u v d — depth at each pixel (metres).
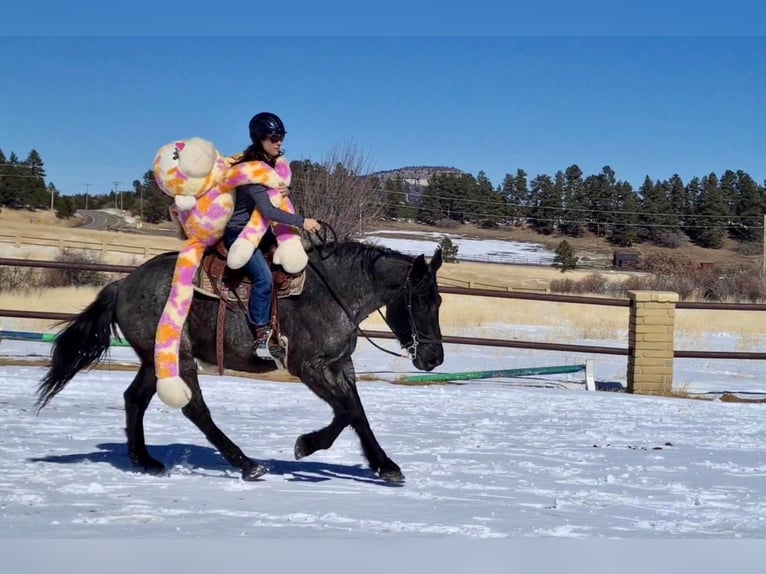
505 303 36.81
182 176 6.84
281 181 6.98
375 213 40.72
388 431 9.84
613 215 118.00
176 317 6.91
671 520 6.12
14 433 8.82
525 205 117.88
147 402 7.35
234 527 5.50
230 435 9.22
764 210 117.00
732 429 10.84
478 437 9.61
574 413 11.81
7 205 99.38
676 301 14.90
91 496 6.29
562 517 6.10
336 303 7.11
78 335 7.32
